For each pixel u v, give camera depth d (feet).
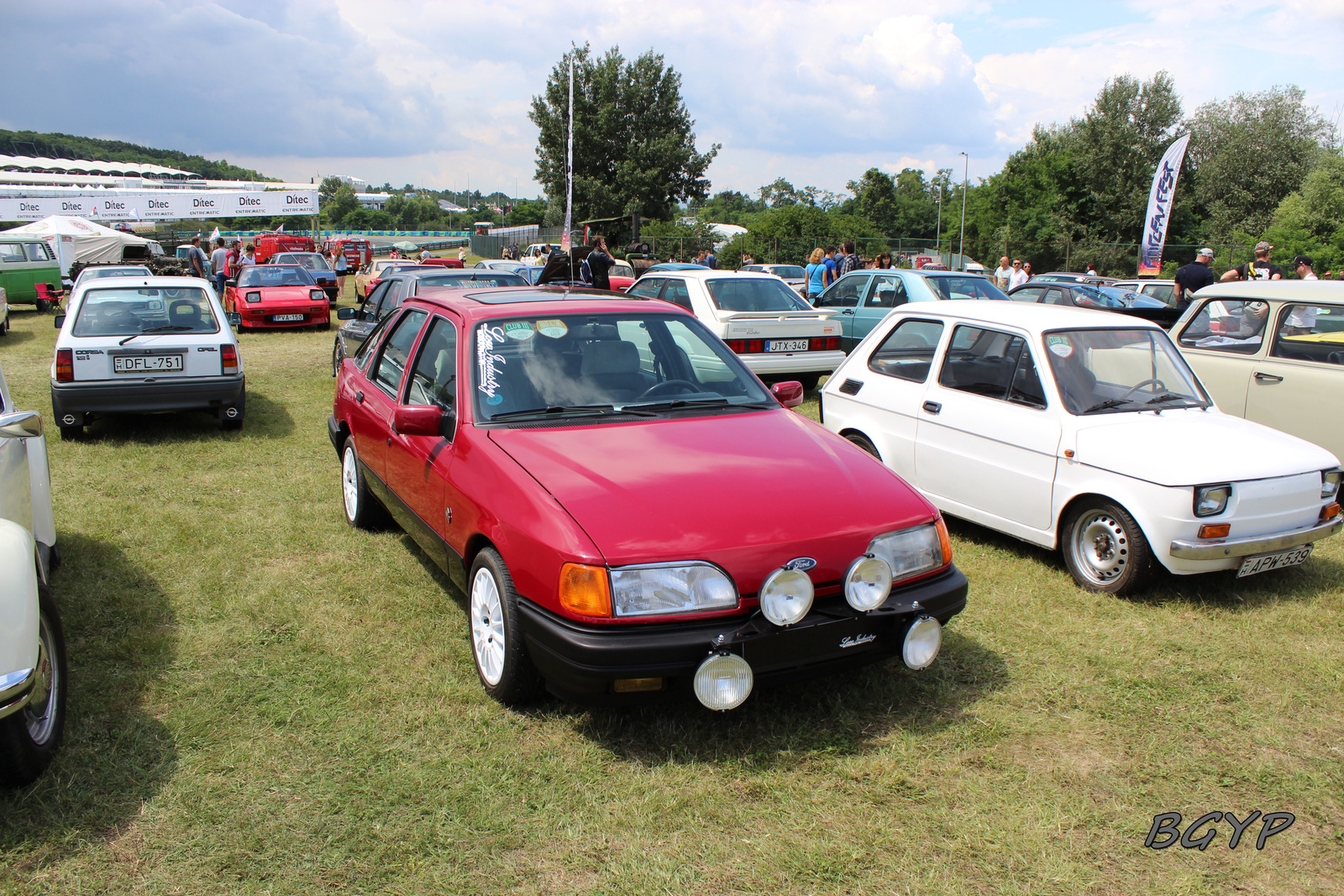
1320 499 14.85
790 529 9.95
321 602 14.37
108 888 8.00
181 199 104.68
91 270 47.55
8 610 8.46
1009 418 16.34
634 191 158.51
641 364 13.55
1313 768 10.05
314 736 10.44
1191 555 13.85
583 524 9.70
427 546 13.28
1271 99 155.53
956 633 13.39
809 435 12.40
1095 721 10.98
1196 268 36.91
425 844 8.60
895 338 19.40
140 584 15.06
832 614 9.88
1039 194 173.27
